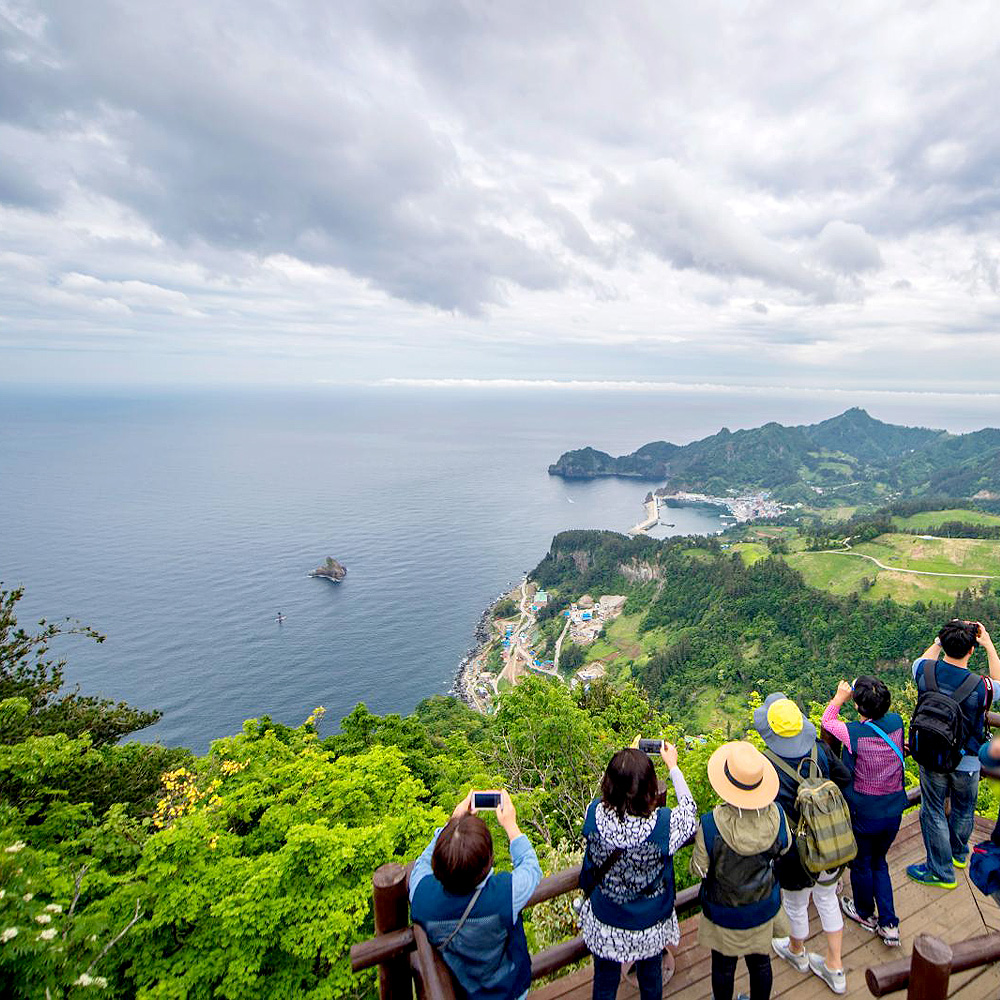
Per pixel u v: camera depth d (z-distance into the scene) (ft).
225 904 22.80
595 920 11.85
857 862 15.47
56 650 358.43
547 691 61.26
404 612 476.95
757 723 15.01
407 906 11.62
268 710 311.27
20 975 15.72
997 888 11.47
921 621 391.86
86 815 29.60
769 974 12.07
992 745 15.02
